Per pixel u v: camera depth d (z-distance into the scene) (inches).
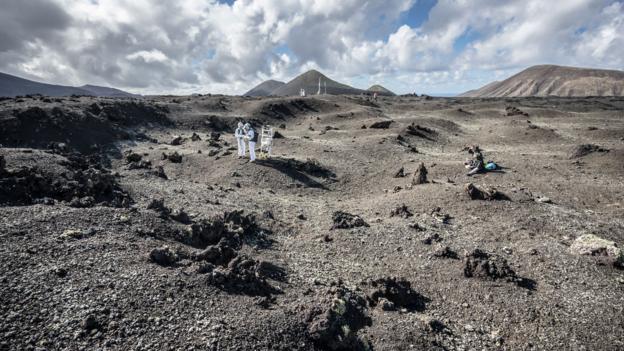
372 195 914.7
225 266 440.8
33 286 323.3
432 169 1056.2
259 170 994.1
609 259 517.0
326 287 445.7
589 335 386.3
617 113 2452.0
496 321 415.2
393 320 400.5
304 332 339.6
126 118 1473.9
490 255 538.6
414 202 770.8
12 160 593.9
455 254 546.3
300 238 605.3
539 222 653.9
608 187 873.5
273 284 429.7
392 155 1270.9
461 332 401.4
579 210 745.0
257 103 2236.7
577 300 440.1
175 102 2046.0
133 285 349.7
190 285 372.2
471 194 749.9
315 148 1291.8
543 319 410.9
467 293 459.5
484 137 1739.7
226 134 1669.5
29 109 1110.4
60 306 307.9
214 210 650.8
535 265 517.0
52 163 631.2
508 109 2509.8
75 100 1485.0
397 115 2449.6
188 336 305.1
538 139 1595.7
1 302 298.2
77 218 463.2
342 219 652.7
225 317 336.2
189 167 1042.7
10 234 393.7
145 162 945.5
